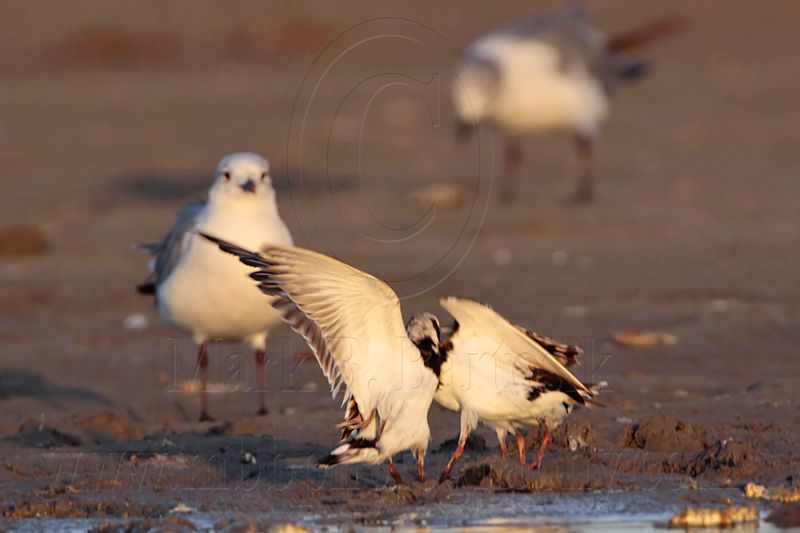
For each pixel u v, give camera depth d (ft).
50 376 41.68
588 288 51.42
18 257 61.77
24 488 28.30
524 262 56.95
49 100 115.65
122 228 68.28
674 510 26.11
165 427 34.81
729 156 86.02
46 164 89.35
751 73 115.85
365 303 24.44
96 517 26.43
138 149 93.86
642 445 30.94
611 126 98.94
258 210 36.32
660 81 115.85
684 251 58.18
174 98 114.32
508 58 70.33
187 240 36.63
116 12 148.97
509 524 25.31
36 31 143.74
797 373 38.83
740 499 26.53
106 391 39.78
